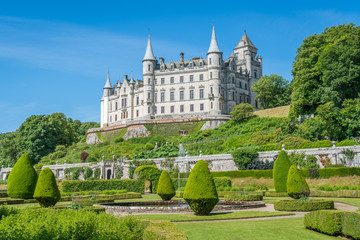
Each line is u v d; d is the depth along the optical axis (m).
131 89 111.88
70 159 84.69
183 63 107.56
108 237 11.52
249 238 15.50
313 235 16.03
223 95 102.81
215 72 100.38
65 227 11.22
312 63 66.81
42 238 10.66
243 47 121.38
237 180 49.34
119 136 100.44
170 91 104.56
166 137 92.81
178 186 51.66
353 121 52.62
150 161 62.62
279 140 58.91
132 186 50.41
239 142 66.69
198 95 102.06
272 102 100.94
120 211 25.80
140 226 13.73
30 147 94.69
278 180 37.47
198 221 20.55
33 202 37.59
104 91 121.75
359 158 43.88
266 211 24.25
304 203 24.27
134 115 110.50
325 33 69.75
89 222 11.80
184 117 101.25
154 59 107.06
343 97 60.91
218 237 15.78
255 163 52.34
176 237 12.16
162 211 25.16
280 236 15.88
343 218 15.37
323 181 41.84
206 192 22.45
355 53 57.41
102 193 45.53
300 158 48.28
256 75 117.50
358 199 30.72
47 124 98.06
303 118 65.69
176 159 60.84
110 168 67.44
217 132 82.31
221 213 23.77
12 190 37.75
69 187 49.12
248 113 83.25
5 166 93.94
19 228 10.77
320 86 62.81
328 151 46.53
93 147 93.81
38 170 78.50
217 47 101.69
